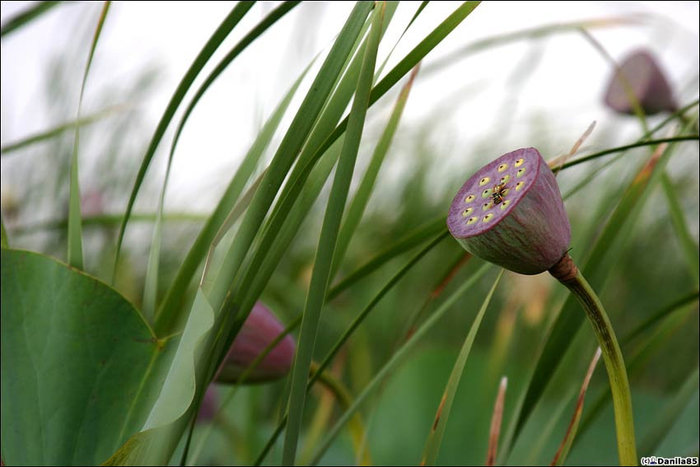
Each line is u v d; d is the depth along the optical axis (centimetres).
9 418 101
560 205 80
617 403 81
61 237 258
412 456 166
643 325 115
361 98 83
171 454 89
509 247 78
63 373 101
